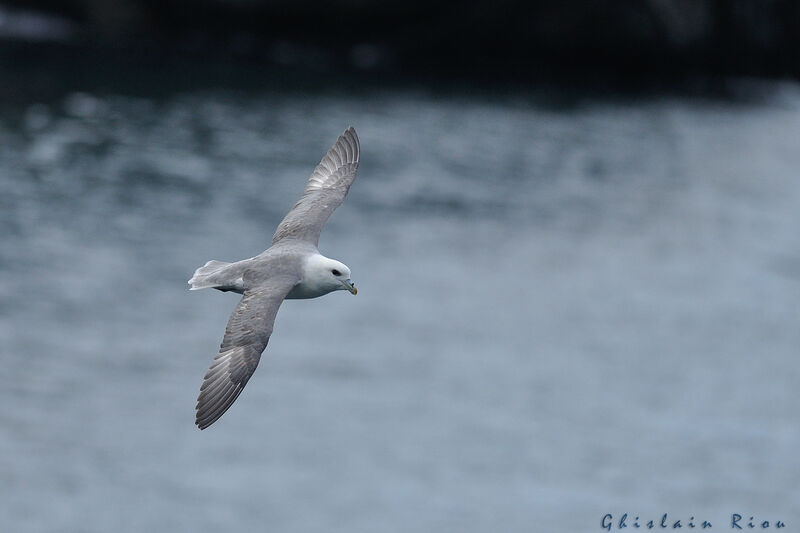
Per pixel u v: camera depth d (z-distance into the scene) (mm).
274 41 71688
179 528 22469
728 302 40094
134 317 33188
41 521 22266
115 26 70812
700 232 49344
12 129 52719
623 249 45906
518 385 30766
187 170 49469
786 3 80000
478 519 23672
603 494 25016
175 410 27453
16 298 33500
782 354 35031
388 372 30906
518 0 72875
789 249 47875
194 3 70062
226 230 42312
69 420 26328
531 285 40188
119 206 43781
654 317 37875
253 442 26125
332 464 25375
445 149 58281
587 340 34938
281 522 22969
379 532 22953
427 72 73312
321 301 36312
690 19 75812
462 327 35125
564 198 52688
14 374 28359
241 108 60375
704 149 65062
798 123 73938
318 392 29125
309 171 51000
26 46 66688
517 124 65250
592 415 29125
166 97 60844
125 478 24125
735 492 25547
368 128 59938
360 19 71875
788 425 29344
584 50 75000
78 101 58094
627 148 63469
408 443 26656
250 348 10812
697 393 31188
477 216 48344
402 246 43094
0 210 41688
